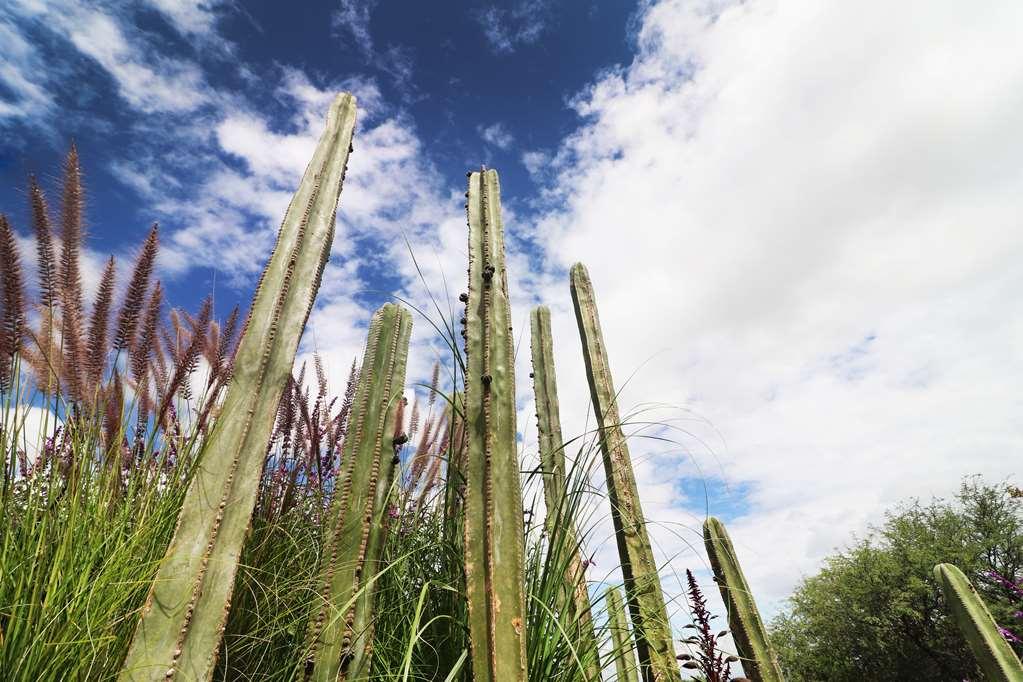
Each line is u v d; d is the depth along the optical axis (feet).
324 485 8.25
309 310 5.95
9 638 4.22
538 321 11.91
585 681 6.00
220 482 4.89
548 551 6.61
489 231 7.51
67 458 5.51
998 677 9.36
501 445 6.17
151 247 5.96
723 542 9.73
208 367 6.33
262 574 6.42
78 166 5.72
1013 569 50.08
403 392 7.61
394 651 6.60
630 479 9.45
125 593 4.67
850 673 53.98
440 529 7.73
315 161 6.70
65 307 5.44
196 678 4.19
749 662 8.64
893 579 53.06
